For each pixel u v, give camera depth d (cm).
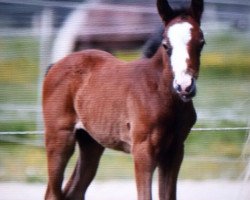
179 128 870
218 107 1298
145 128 865
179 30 830
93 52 957
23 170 1209
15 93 1329
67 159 965
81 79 944
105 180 1185
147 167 868
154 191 1160
